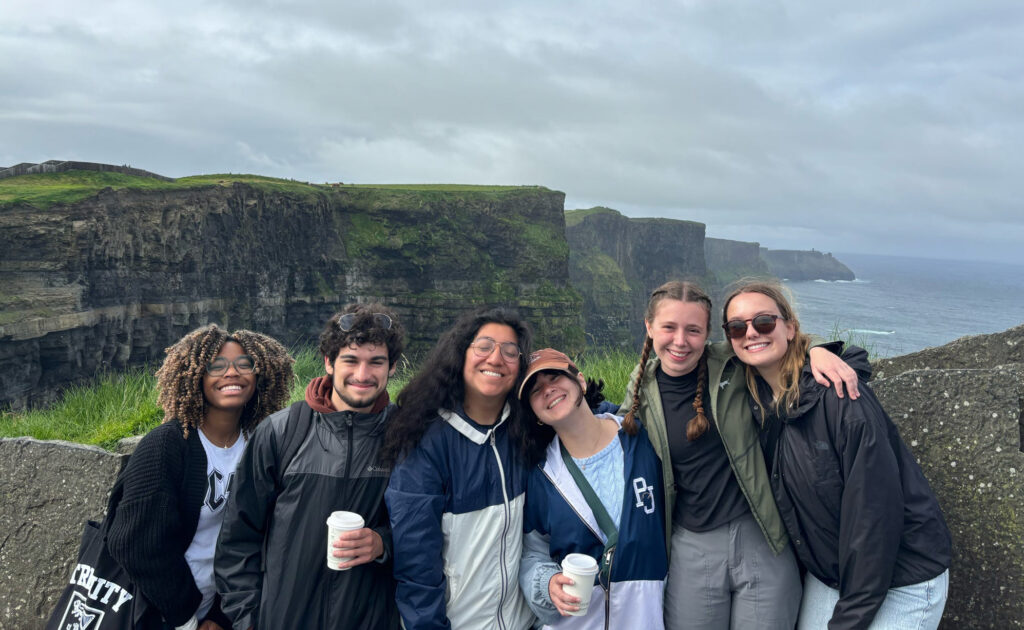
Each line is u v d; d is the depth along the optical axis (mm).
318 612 2562
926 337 177375
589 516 2748
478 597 2711
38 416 6812
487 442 2768
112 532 2641
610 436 2887
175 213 52281
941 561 2424
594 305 154625
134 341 49062
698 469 2781
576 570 2547
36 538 3881
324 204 76938
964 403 3137
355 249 80438
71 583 2764
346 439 2662
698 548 2771
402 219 84375
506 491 2754
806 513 2590
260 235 64500
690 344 2729
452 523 2695
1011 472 2986
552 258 94625
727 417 2754
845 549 2430
